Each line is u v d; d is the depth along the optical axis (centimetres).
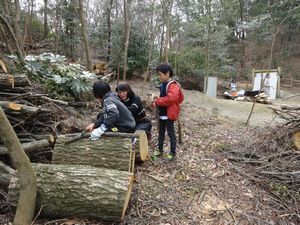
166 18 1252
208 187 375
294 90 1797
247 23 1855
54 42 1211
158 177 382
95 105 578
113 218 276
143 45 1234
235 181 399
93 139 341
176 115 421
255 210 342
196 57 1444
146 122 459
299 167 434
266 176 420
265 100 1168
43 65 566
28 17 1120
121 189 276
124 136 339
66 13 1208
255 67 2088
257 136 559
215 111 843
